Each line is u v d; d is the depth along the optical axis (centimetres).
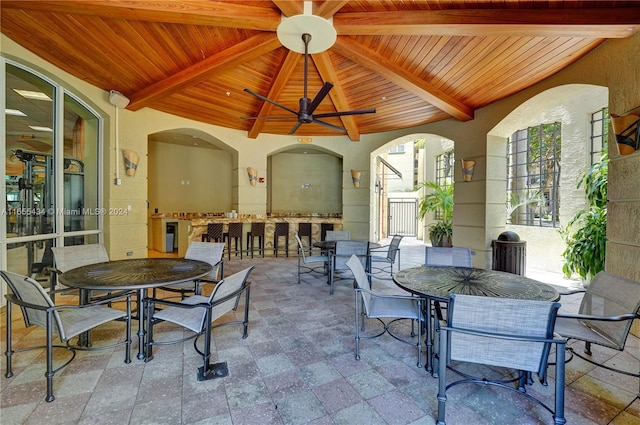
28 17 278
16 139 337
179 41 330
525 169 591
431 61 365
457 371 194
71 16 279
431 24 275
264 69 405
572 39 296
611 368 197
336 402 175
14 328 271
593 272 370
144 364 213
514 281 225
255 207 672
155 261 284
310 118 334
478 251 498
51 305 175
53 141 379
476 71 377
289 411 167
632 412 168
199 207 827
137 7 251
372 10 281
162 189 777
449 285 214
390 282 460
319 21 271
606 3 251
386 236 1127
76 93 402
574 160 492
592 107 469
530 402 177
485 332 150
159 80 412
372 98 491
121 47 333
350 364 217
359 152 685
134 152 484
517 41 311
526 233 571
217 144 669
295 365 215
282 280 459
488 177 487
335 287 421
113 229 454
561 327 202
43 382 191
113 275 230
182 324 203
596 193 365
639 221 258
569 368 215
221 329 275
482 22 268
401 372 208
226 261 609
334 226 690
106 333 264
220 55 356
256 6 271
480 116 493
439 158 900
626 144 266
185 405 170
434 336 211
